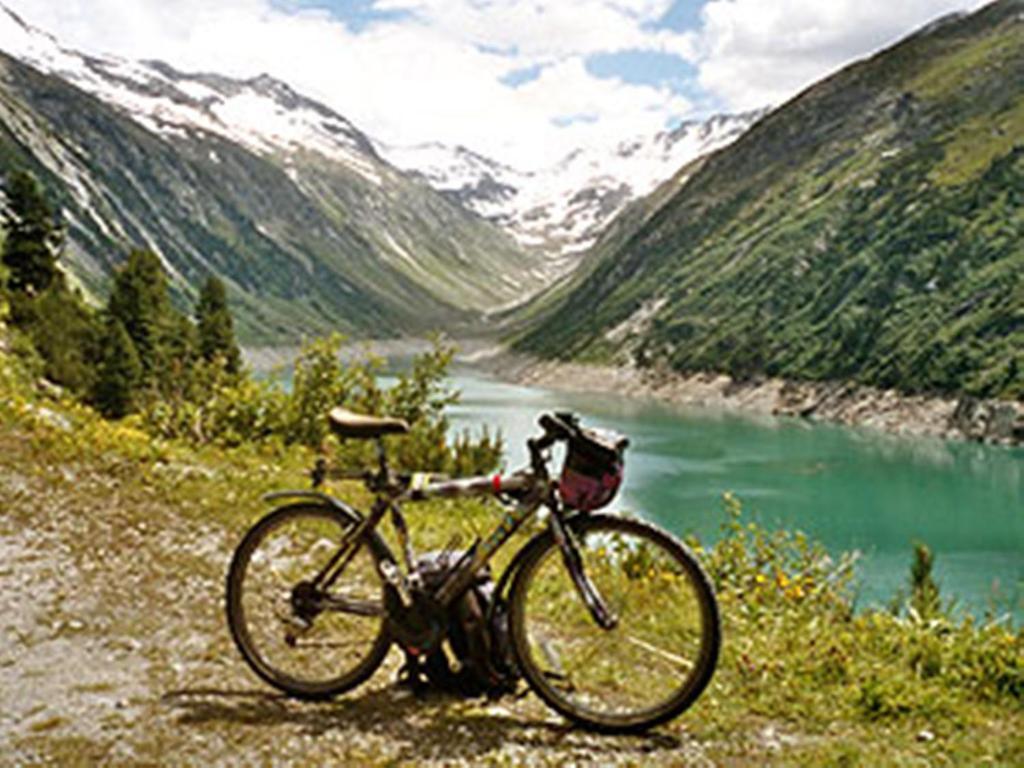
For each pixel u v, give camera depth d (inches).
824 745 179.5
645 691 198.8
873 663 228.4
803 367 5447.8
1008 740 182.7
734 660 218.8
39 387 772.6
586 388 6638.8
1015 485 2746.1
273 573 210.1
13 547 295.4
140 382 1822.1
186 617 245.3
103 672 208.2
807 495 2485.2
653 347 6761.8
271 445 594.2
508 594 192.5
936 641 238.2
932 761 173.5
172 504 370.9
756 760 173.2
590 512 186.9
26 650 218.7
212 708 191.3
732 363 5905.5
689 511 2150.6
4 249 2600.9
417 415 657.0
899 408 4527.6
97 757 169.3
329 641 212.7
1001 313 4749.0
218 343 3046.3
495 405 4842.5
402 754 173.5
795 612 279.3
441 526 383.2
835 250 6683.1
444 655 200.5
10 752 170.4
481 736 181.2
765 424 4436.5
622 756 174.2
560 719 189.6
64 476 384.2
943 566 1729.8
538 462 188.9
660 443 3595.0
